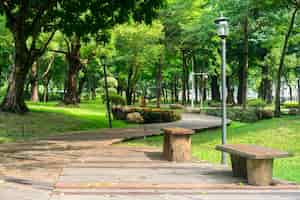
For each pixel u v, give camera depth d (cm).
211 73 5159
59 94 7544
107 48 3350
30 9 2062
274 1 2302
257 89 7100
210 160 1102
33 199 647
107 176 834
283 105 4903
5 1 2045
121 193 702
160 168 940
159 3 1905
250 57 4509
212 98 5828
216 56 4419
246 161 802
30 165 955
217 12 3080
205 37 3725
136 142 1543
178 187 746
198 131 1948
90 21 2070
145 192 712
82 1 2000
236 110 2841
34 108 2614
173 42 3916
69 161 1023
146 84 7469
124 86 5028
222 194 707
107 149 1274
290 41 2858
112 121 2497
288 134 1525
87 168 925
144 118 2480
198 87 6091
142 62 3894
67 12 2053
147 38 3516
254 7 2505
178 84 7169
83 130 2012
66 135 1709
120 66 4216
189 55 4781
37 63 4269
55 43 3177
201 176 850
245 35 2853
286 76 5541
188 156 1055
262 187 759
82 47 3309
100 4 1988
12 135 1667
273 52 4169
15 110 2131
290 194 713
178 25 3734
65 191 706
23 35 2117
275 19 2636
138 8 1906
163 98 7538
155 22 3431
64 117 2305
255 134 1563
